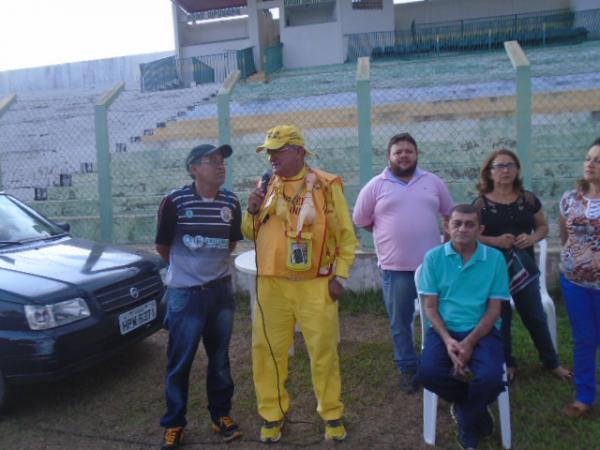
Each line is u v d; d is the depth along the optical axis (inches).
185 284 131.1
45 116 531.2
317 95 431.2
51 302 146.7
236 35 813.9
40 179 427.2
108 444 141.2
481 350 125.3
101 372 183.3
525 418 141.8
